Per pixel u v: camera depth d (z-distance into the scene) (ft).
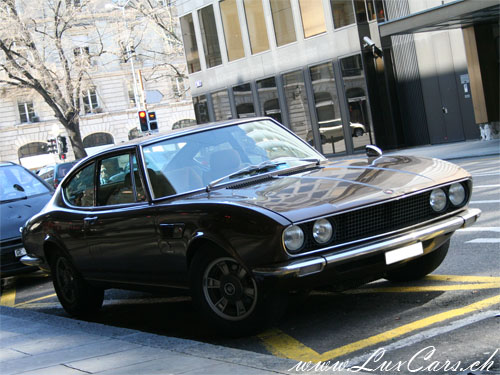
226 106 99.45
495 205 30.63
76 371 13.15
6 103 188.75
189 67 104.47
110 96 191.11
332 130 83.61
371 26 77.82
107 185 19.63
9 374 13.73
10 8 124.67
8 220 30.42
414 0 74.54
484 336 13.16
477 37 66.08
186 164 18.21
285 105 89.81
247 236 14.57
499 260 19.93
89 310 21.56
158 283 17.75
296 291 15.84
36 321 20.44
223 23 96.73
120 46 137.69
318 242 14.51
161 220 16.85
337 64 81.05
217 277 15.88
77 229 20.21
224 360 12.84
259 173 17.89
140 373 12.38
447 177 16.51
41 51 145.28
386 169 17.13
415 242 15.53
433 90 74.08
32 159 190.80
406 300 17.02
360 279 15.55
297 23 85.30
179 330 17.94
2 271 29.37
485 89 66.33
